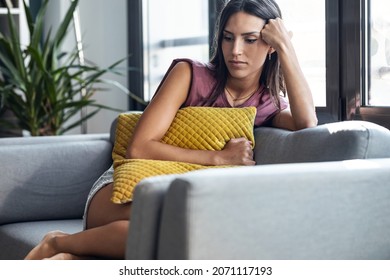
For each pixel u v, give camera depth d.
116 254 2.09
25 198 2.95
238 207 1.68
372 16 2.96
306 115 2.58
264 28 2.61
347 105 3.04
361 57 2.98
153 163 2.35
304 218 1.78
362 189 1.87
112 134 3.20
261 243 1.72
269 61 2.71
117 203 2.25
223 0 3.57
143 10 4.51
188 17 4.27
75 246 2.15
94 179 3.09
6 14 4.81
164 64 4.50
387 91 2.90
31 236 2.63
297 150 2.32
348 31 3.01
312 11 3.32
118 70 4.66
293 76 2.61
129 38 4.58
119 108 4.68
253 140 2.55
